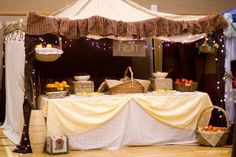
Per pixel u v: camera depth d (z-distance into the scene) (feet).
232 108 17.07
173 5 23.47
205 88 20.08
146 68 21.83
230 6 24.40
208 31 16.60
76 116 15.37
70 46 20.40
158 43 21.62
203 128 16.56
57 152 14.66
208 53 19.77
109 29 15.69
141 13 17.17
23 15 21.35
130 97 16.17
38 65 19.63
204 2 23.97
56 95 15.51
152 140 16.40
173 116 16.52
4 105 20.90
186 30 16.55
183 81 17.95
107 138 15.85
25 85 15.17
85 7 16.92
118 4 17.34
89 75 19.24
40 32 14.90
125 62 21.40
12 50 18.29
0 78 21.04
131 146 16.28
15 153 14.96
